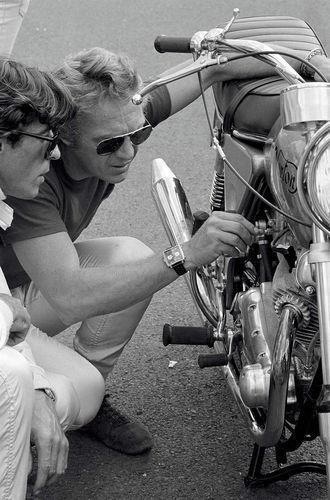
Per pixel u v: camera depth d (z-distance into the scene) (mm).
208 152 5602
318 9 6895
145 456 3338
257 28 3252
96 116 2791
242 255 2764
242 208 2816
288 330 2482
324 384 2232
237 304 2936
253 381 2596
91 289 2818
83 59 2805
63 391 2861
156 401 3641
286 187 2391
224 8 7398
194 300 3387
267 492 3088
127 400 3648
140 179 5395
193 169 5441
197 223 3115
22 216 2826
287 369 2459
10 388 2438
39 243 2846
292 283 2559
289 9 7129
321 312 2229
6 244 2893
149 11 7520
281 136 2412
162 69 6566
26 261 2879
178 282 4441
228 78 3090
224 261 3096
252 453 3229
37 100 2494
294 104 2217
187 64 3266
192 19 7293
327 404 2209
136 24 7293
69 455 3361
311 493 3070
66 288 2840
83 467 3299
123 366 3863
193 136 5781
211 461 3291
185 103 3266
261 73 3018
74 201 3062
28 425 2514
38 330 3207
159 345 3994
